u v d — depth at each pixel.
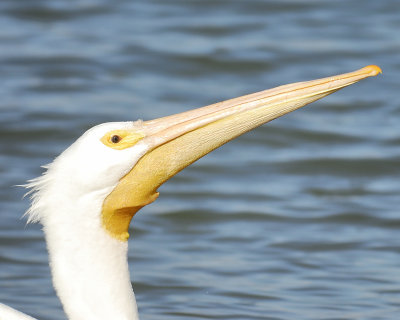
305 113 19.55
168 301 11.34
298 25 24.38
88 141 7.88
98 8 25.62
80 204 7.77
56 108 19.14
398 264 12.79
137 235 13.92
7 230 13.70
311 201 15.37
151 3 26.12
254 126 8.22
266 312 10.98
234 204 15.21
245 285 11.95
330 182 16.28
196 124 8.16
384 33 23.78
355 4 25.98
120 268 7.89
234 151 17.72
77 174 7.77
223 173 16.64
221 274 12.35
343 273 12.44
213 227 14.32
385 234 13.95
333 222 14.48
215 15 25.02
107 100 19.69
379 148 17.67
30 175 15.92
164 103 19.53
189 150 8.15
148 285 11.88
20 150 17.16
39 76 21.06
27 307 10.99
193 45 22.89
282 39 23.36
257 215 14.77
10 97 19.77
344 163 17.02
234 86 20.64
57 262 7.75
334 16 25.02
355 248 13.41
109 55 22.30
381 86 20.97
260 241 13.70
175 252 13.23
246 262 12.86
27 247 13.14
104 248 7.83
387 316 10.91
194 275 12.30
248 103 8.21
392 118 19.19
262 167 16.92
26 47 22.80
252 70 21.53
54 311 10.89
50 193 7.74
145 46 22.80
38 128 18.09
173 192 15.72
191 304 11.22
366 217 14.64
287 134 18.33
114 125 8.02
